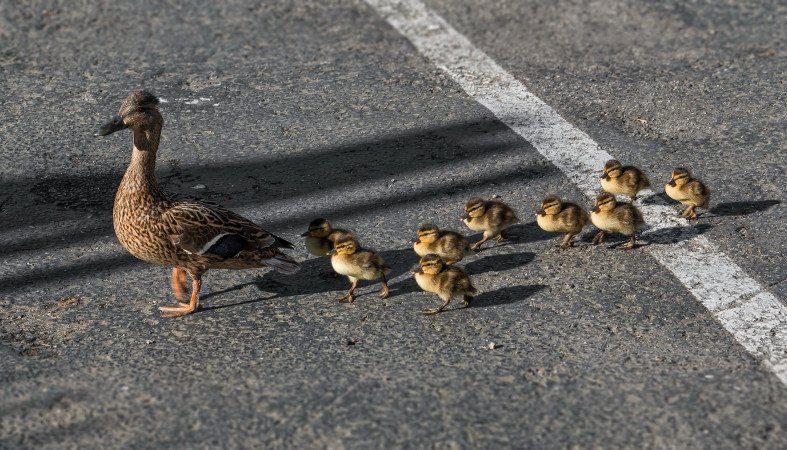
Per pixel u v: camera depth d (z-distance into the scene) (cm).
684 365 773
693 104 1184
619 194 1009
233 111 1195
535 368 775
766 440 691
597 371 768
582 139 1124
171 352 806
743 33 1344
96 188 1055
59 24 1391
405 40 1354
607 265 918
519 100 1207
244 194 1045
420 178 1066
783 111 1163
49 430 717
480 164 1087
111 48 1334
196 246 848
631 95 1205
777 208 991
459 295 852
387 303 873
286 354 802
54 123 1173
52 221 998
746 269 899
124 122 845
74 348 812
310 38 1361
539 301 866
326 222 914
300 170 1084
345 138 1140
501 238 974
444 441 696
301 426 714
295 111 1195
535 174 1068
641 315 840
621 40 1336
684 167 990
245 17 1417
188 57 1315
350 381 763
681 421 711
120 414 731
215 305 873
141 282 904
